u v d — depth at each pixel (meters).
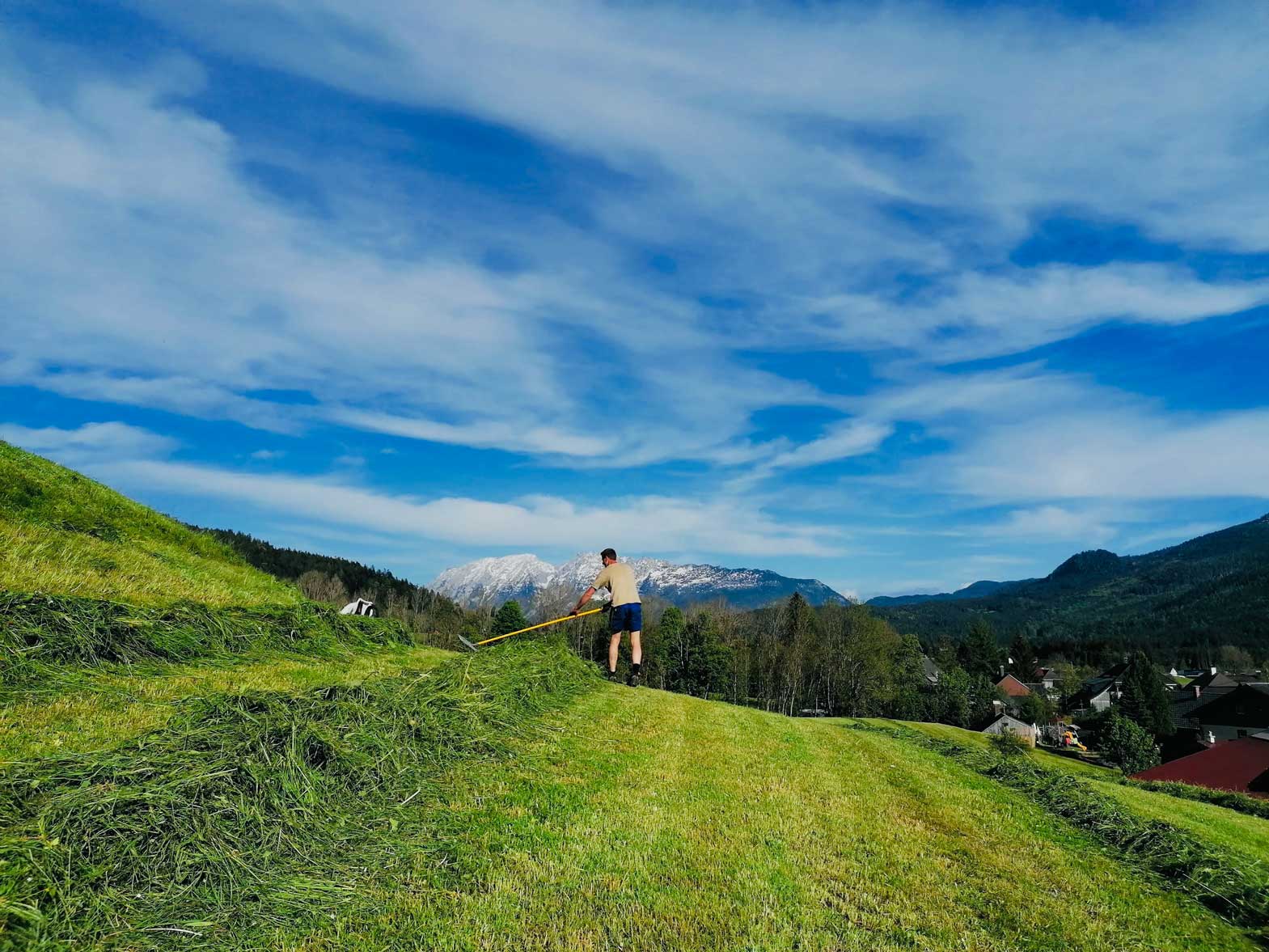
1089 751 56.97
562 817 4.66
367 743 5.12
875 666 64.12
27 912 2.53
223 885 3.15
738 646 70.75
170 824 3.37
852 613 68.31
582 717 8.20
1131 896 4.69
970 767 9.66
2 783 3.33
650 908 3.55
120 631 6.86
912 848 5.05
